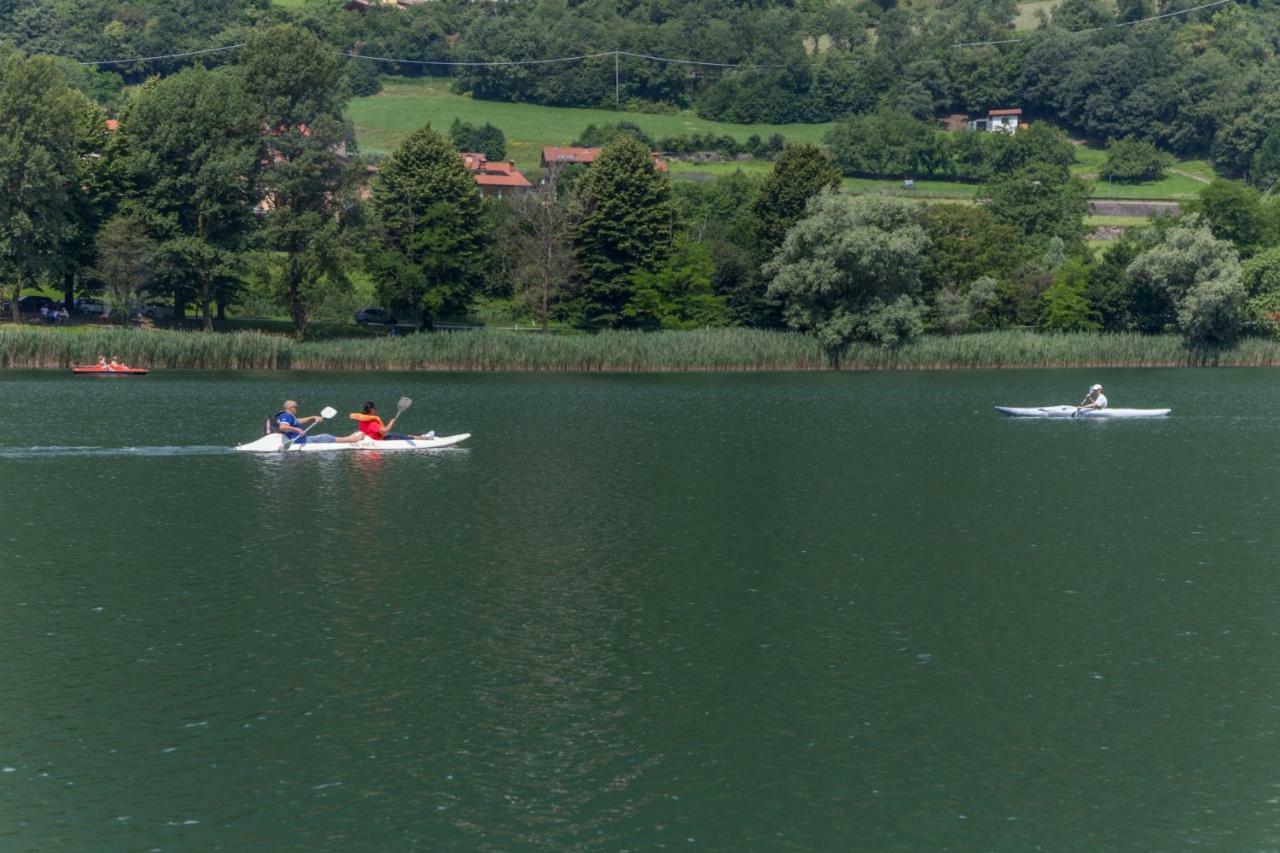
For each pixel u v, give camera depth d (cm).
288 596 3120
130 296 11344
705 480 4872
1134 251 13325
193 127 11069
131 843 1925
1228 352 11806
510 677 2584
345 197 11462
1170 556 3644
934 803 2083
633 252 12325
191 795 2072
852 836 1973
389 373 9862
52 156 10712
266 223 11331
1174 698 2517
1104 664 2705
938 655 2750
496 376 9862
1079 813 2053
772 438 6191
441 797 2073
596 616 2992
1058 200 17625
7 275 10788
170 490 4466
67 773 2142
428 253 11938
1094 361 11550
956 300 12088
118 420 6347
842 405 7906
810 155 12750
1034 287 13350
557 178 16450
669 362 10675
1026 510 4312
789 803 2072
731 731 2334
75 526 3856
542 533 3859
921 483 4859
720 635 2864
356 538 3753
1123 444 6053
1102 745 2298
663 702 2464
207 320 11300
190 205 11412
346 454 5388
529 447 5747
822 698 2495
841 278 10950
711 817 2023
